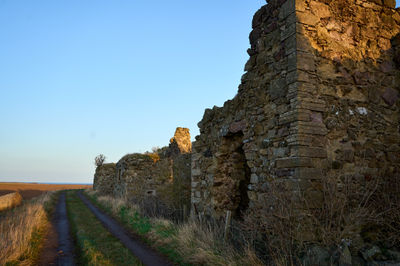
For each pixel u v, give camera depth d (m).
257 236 5.62
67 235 9.19
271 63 6.31
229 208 7.98
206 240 6.37
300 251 4.69
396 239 5.04
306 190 5.11
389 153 6.24
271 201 5.54
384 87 6.50
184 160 13.56
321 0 6.03
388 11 6.93
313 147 5.37
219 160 8.22
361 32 6.43
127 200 15.52
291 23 5.75
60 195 28.38
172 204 12.44
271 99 6.17
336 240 4.66
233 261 5.00
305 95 5.48
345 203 5.29
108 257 6.12
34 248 7.12
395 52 6.77
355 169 5.75
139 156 17.72
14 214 11.77
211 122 8.89
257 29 6.92
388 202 5.38
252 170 6.71
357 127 5.96
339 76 5.95
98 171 30.83
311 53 5.70
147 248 7.16
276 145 5.89
